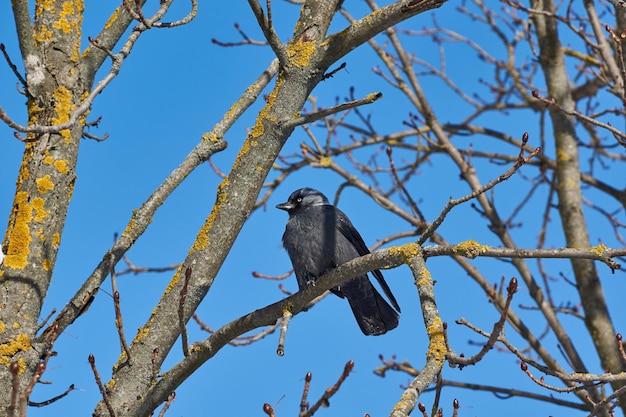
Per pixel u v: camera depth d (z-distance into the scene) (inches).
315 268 517.0
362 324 498.3
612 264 327.9
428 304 311.6
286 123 372.2
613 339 587.2
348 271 357.4
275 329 565.6
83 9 393.4
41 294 346.0
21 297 339.6
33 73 368.5
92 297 353.7
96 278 358.0
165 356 357.1
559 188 651.5
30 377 331.3
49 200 356.8
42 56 374.0
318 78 383.2
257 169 372.5
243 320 363.9
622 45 564.7
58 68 374.3
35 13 384.8
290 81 379.6
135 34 349.7
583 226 633.6
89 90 384.8
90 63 388.2
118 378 348.2
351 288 489.1
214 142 402.6
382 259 346.6
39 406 333.1
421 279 325.1
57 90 371.2
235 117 414.3
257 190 372.8
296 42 386.0
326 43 382.0
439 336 292.5
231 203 369.4
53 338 323.0
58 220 358.9
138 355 351.6
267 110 377.7
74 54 380.2
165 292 365.1
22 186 357.7
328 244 514.6
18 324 335.9
